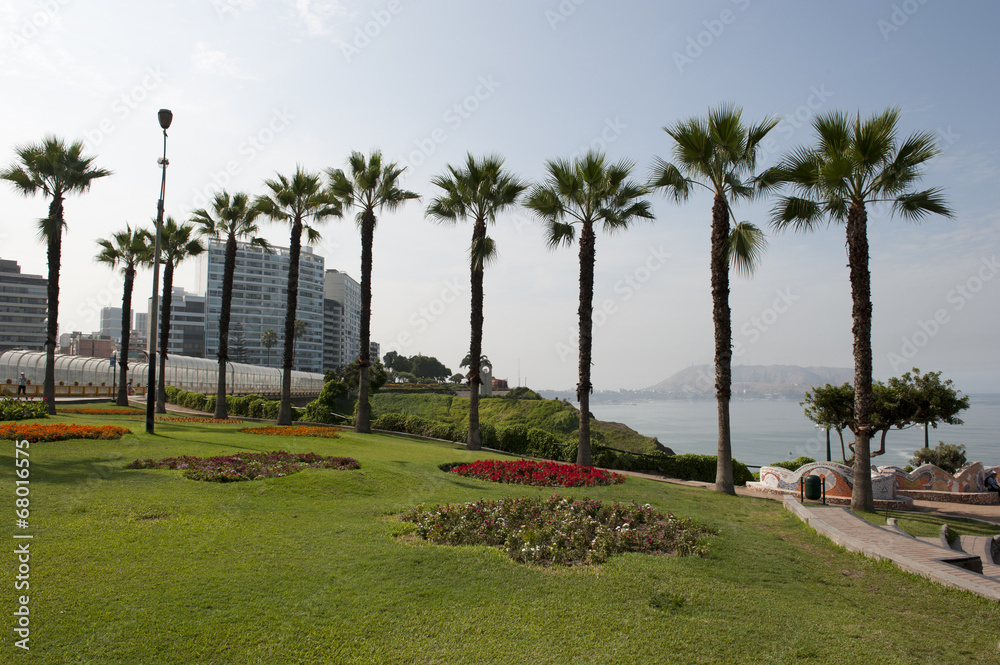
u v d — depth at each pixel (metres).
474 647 5.10
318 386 86.38
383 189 28.25
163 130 18.72
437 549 7.84
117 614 5.31
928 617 6.43
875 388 24.19
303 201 29.27
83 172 24.83
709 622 5.88
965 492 18.69
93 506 8.91
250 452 15.69
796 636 5.66
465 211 25.66
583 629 5.55
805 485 15.84
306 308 155.38
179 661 4.61
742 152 16.62
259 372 67.06
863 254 15.20
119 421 22.95
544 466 17.22
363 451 18.70
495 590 6.44
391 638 5.20
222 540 7.75
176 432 19.91
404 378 128.38
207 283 138.75
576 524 9.51
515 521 9.67
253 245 32.31
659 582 7.00
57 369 46.50
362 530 8.73
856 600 6.95
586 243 21.70
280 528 8.59
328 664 4.70
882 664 5.13
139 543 7.34
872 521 13.36
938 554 9.08
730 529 10.48
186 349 136.88
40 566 6.30
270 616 5.50
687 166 17.31
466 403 53.72
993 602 6.77
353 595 6.11
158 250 18.84
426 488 13.00
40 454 13.02
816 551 9.45
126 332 35.38
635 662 4.95
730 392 16.83
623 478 16.66
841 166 14.45
